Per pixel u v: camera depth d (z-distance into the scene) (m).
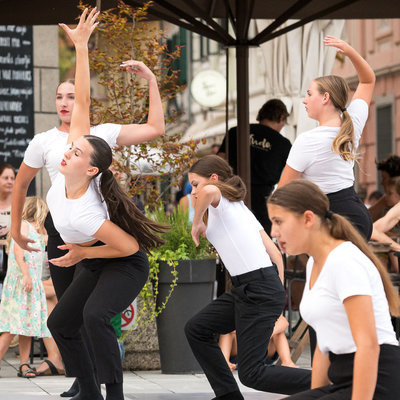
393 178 12.19
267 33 11.76
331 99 7.54
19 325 10.14
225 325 7.40
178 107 32.03
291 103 15.45
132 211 6.79
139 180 11.05
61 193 6.70
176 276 10.07
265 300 7.12
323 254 4.91
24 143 17.12
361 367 4.64
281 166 11.95
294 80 15.43
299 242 4.95
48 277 11.26
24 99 17.12
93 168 6.57
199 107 31.53
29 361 11.35
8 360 11.62
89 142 6.58
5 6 11.53
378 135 25.73
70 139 6.97
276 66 15.59
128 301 6.89
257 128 11.95
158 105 7.44
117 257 6.89
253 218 7.40
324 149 7.48
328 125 7.57
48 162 7.45
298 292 12.02
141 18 10.77
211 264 10.20
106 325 6.77
